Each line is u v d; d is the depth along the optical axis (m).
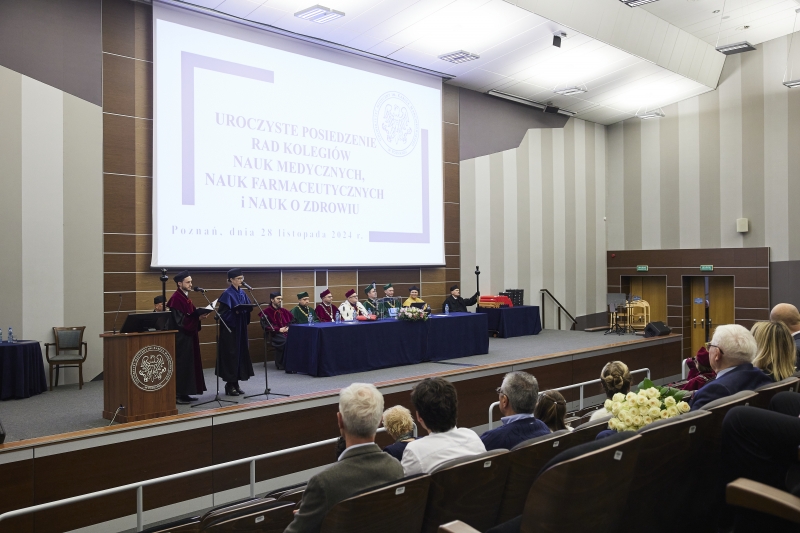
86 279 7.76
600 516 1.87
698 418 2.13
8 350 6.52
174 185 8.38
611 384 3.55
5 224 7.16
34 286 7.35
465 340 9.36
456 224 12.34
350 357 7.88
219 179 8.77
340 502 1.94
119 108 8.10
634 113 15.03
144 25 8.34
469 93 12.72
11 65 7.27
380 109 10.87
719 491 2.31
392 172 11.02
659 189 15.02
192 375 6.10
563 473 1.73
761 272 13.49
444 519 2.26
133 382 5.22
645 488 2.07
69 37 7.72
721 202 14.06
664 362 11.32
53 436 4.73
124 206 8.09
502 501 2.53
